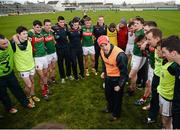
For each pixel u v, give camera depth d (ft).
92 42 29.66
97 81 28.43
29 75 20.99
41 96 24.26
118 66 16.76
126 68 16.76
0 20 125.59
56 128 3.96
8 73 19.24
